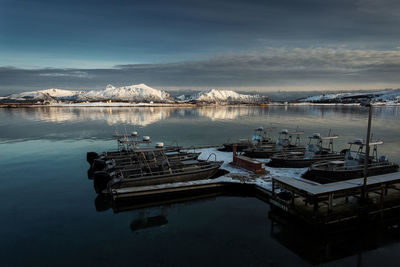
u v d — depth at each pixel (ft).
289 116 323.78
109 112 410.93
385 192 50.96
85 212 52.54
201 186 60.54
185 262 35.45
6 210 52.70
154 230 45.03
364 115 326.24
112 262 35.76
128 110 488.02
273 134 159.84
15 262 35.83
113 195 53.98
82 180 71.61
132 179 57.52
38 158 96.68
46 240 41.65
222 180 63.00
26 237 42.55
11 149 113.50
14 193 61.77
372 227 45.44
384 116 304.09
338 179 61.77
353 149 109.70
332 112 410.52
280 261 35.65
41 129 183.21
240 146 99.96
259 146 94.53
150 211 53.42
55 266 34.99
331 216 41.39
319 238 41.42
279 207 48.37
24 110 457.27
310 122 237.66
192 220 48.80
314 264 35.04
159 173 64.18
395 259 36.42
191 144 126.93
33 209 53.26
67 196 60.54
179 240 41.52
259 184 60.23
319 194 40.91
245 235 43.01
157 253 37.81
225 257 36.60
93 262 35.83
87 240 41.78
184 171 65.51
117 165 74.74
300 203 47.26
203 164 72.64
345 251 38.22
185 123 233.96
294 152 85.30
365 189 45.14
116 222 48.29
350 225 43.96
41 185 67.62
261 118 293.43
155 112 423.64
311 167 66.80
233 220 48.62
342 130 173.06
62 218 49.67
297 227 45.37
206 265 34.73
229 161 84.33
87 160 91.04
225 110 520.83
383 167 65.05
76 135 155.53
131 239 42.04
